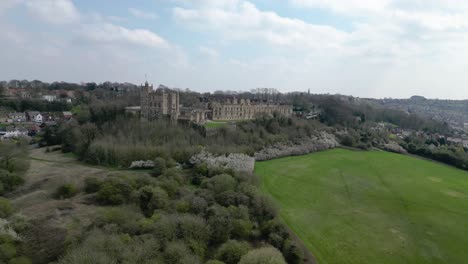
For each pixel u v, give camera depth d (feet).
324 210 213.66
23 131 445.78
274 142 373.81
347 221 197.47
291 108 579.89
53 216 168.55
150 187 191.01
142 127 342.85
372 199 242.58
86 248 122.42
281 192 242.78
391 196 252.01
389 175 316.60
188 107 500.33
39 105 588.09
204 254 140.46
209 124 400.26
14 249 133.08
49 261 130.72
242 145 328.49
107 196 191.31
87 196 201.77
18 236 143.33
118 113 404.98
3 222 150.92
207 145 312.50
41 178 241.76
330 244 165.78
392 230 188.03
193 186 232.12
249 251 130.93
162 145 305.53
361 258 153.48
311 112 610.24
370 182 287.48
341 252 158.20
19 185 222.07
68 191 203.82
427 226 197.16
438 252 164.25
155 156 285.84
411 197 252.01
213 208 167.53
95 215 170.09
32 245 140.05
